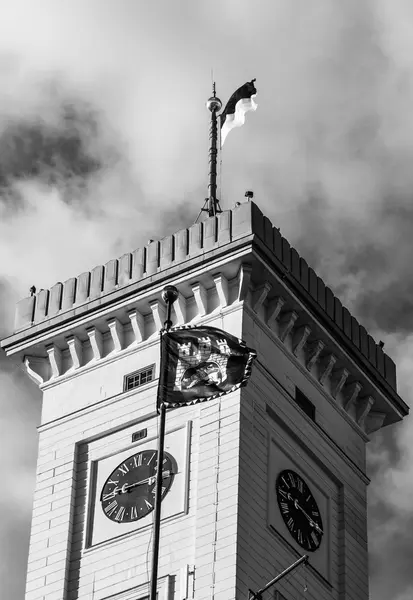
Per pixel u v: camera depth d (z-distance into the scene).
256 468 91.44
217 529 88.81
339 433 98.88
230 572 87.19
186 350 83.56
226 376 83.12
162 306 96.44
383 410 102.06
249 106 104.69
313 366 98.31
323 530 94.81
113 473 94.06
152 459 93.25
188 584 87.88
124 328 97.50
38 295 100.44
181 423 93.38
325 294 98.81
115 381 96.56
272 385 94.38
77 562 92.31
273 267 94.75
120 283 97.56
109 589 90.50
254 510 90.12
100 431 95.56
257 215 95.75
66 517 93.75
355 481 98.88
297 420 95.50
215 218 96.31
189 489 91.12
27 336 99.12
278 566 90.19
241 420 91.56
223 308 94.69
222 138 104.56
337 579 94.56
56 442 96.69
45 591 91.94
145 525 91.31
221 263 94.56
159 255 97.19
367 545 97.38
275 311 95.44
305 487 94.75
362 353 100.38
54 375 98.88
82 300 98.56
